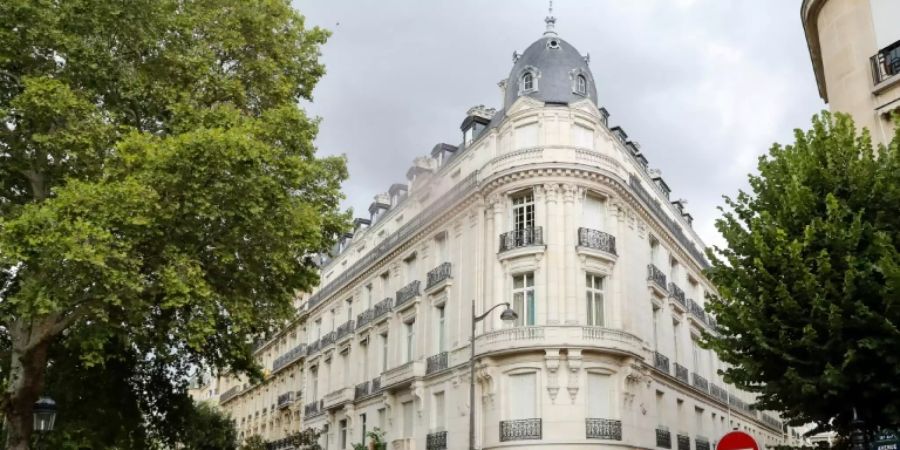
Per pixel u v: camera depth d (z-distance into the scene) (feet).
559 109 101.04
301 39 75.25
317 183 71.00
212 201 58.59
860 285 39.78
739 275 45.75
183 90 65.26
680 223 143.84
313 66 75.82
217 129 57.00
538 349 91.35
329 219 70.18
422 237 121.80
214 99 67.21
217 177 57.77
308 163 68.54
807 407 42.98
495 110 124.26
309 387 169.78
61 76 58.95
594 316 97.19
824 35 58.54
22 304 52.49
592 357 92.48
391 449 115.55
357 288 149.59
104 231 51.62
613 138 108.58
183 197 58.34
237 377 74.79
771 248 44.32
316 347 165.58
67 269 52.39
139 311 57.26
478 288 101.45
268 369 203.82
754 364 44.11
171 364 74.43
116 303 53.78
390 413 120.57
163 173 55.67
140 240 55.72
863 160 43.06
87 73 59.00
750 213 48.67
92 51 58.13
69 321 58.65
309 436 152.56
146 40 61.57
